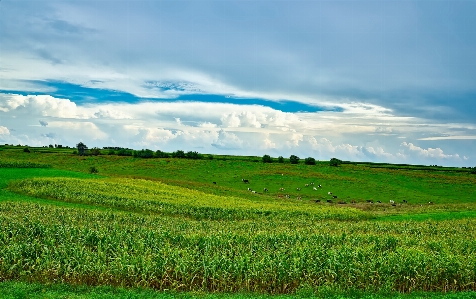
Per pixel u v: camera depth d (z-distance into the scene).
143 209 44.56
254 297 17.42
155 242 23.52
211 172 100.44
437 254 22.20
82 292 17.47
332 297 17.72
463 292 18.91
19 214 33.28
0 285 17.84
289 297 17.55
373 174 102.75
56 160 112.81
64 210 36.84
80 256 20.06
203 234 27.20
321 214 47.03
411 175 102.81
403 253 21.61
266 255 20.58
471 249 25.05
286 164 114.81
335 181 91.69
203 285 18.83
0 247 21.36
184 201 49.19
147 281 18.73
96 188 52.50
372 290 18.92
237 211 45.50
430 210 56.06
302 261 20.05
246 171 102.31
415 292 18.95
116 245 22.81
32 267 19.12
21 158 113.38
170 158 118.06
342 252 21.44
